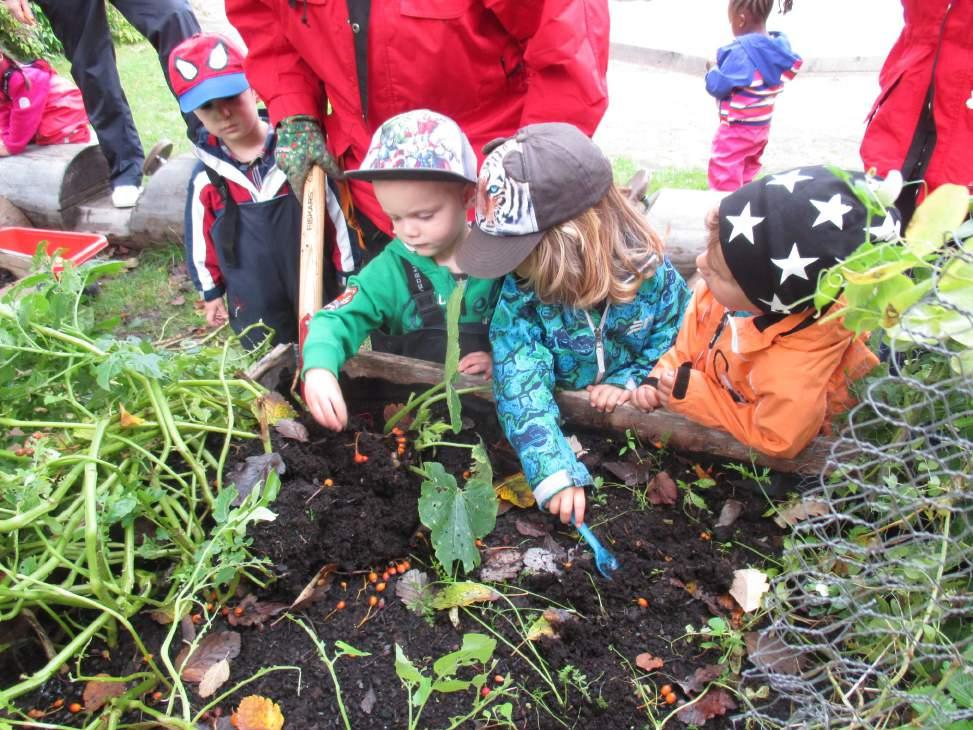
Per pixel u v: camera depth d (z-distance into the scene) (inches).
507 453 76.1
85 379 69.8
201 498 65.4
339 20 85.0
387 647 58.6
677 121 260.1
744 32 176.6
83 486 60.0
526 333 72.9
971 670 46.8
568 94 80.1
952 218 44.9
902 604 55.7
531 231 65.4
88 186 175.3
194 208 116.8
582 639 58.9
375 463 69.9
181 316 149.3
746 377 68.1
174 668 56.4
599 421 76.2
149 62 329.1
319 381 70.3
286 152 92.0
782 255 56.6
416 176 67.4
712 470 73.6
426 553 66.2
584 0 78.4
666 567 64.5
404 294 79.7
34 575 54.0
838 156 223.9
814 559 62.6
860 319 46.8
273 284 113.6
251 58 95.9
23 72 171.9
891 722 51.7
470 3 82.4
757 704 54.5
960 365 46.7
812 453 68.3
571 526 68.7
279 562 61.4
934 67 97.5
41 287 72.8
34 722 50.7
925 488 55.5
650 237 72.5
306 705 54.6
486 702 52.9
